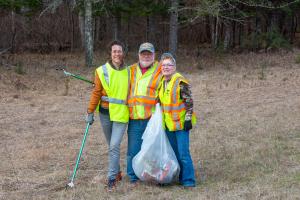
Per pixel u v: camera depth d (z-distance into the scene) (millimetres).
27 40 28953
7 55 23797
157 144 6164
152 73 6305
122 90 6258
